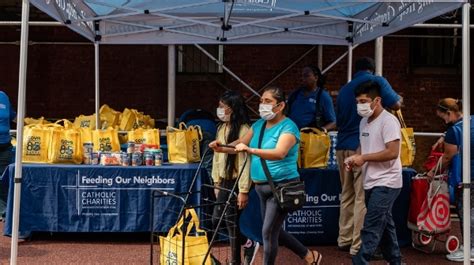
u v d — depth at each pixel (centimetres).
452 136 689
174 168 753
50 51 1174
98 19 738
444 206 717
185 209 539
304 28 859
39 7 596
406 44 1159
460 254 711
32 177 757
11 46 1164
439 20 1117
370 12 788
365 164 582
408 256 731
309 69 794
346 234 733
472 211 692
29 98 1177
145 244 771
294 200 547
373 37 795
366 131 581
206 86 1180
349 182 718
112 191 759
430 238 745
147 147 782
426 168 777
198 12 825
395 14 705
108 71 1175
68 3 693
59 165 764
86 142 786
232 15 830
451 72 1166
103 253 726
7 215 759
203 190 741
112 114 961
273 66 1170
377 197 570
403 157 744
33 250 733
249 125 622
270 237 564
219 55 1170
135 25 835
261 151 536
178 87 1178
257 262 701
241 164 609
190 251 552
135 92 1178
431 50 1168
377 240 573
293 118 805
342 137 714
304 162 761
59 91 1179
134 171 757
